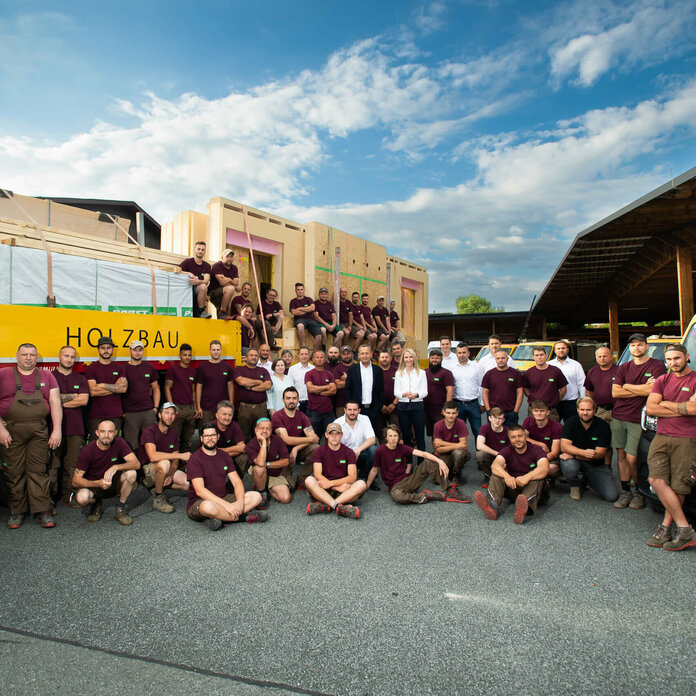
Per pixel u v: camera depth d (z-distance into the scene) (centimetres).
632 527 480
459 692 246
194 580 369
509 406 697
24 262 595
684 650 279
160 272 756
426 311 1764
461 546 434
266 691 246
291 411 638
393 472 580
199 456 501
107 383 581
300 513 529
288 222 1169
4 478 519
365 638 292
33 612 322
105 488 491
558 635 295
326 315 1087
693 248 1298
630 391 538
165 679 256
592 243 1476
